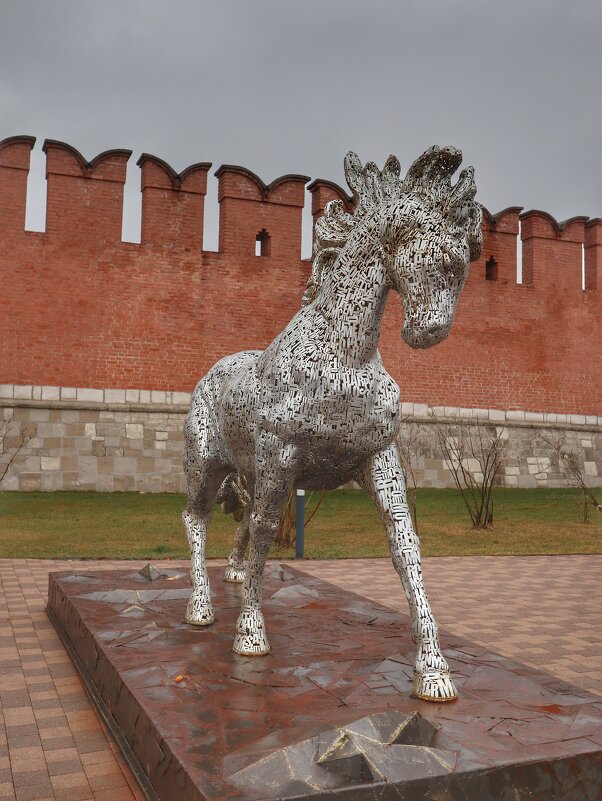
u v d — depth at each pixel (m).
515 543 11.88
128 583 5.80
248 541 5.77
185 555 9.88
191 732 2.75
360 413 3.35
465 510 15.73
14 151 16.22
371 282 3.26
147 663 3.65
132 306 16.86
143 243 17.06
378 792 2.31
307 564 9.55
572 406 20.95
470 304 20.06
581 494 17.64
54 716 3.93
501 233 20.47
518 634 6.01
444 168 3.08
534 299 20.77
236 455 4.20
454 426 19.48
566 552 11.09
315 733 2.65
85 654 4.45
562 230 21.20
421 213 3.03
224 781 2.34
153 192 17.17
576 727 2.80
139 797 3.02
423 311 2.98
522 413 20.30
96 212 16.75
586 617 6.63
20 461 15.71
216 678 3.42
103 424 16.41
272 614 4.79
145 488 16.55
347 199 18.41
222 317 17.52
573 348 21.12
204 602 4.56
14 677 4.59
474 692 3.23
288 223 18.14
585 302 21.41
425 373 19.42
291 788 2.27
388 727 2.61
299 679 3.40
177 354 17.14
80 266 16.53
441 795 2.38
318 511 14.77
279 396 3.46
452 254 2.94
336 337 3.34
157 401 16.86
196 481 4.73
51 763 3.35
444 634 4.35
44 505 14.15
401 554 3.38
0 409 15.70
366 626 4.47
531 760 2.49
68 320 16.36
